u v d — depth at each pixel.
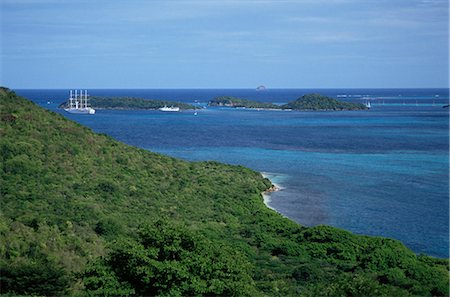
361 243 40.88
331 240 42.03
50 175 53.56
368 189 70.94
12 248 32.16
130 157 67.75
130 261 22.44
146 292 22.42
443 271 34.41
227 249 24.91
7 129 59.69
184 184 63.09
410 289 30.72
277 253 40.81
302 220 55.25
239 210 55.66
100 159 62.94
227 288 22.41
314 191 69.81
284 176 80.75
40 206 44.66
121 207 49.75
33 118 64.62
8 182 49.50
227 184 66.81
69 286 25.50
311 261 38.28
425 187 72.19
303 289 30.50
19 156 54.72
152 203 53.22
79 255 34.06
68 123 69.38
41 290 24.89
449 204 61.94
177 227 24.27
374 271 34.69
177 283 22.16
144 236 23.62
